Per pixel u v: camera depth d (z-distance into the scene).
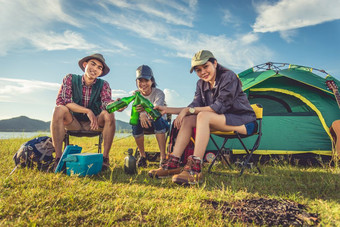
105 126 3.09
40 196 1.79
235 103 2.73
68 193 1.85
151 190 2.11
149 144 6.28
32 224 1.36
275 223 1.48
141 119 3.37
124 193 1.94
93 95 3.34
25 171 2.58
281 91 4.55
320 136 3.97
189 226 1.40
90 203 1.69
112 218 1.44
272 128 4.17
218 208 1.69
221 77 2.71
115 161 3.64
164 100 3.63
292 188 2.29
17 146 5.09
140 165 3.52
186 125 2.62
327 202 1.88
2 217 1.48
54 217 1.47
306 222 1.51
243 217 1.55
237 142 4.14
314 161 3.85
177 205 1.70
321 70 4.63
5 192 1.88
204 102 2.98
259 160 3.78
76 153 2.78
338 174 2.72
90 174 2.56
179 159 2.59
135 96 3.00
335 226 1.47
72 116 3.13
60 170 2.56
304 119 4.17
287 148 3.98
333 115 4.03
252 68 5.12
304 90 4.46
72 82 3.23
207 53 2.68
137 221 1.46
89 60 3.24
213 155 3.93
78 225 1.40
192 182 2.25
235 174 2.90
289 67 4.94
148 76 3.41
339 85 4.30
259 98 4.83
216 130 2.66
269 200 1.88
